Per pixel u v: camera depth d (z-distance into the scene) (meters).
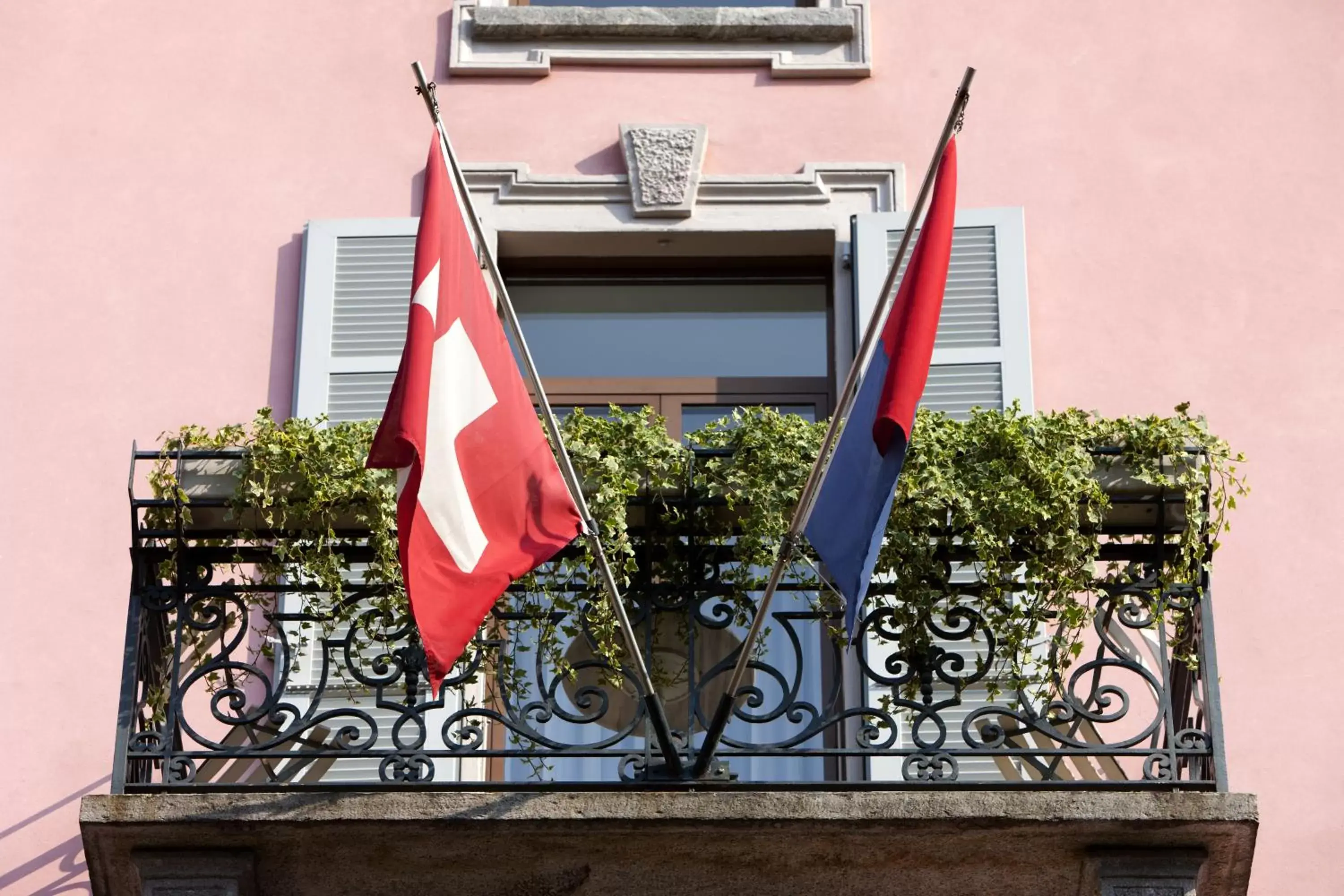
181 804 8.34
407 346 8.19
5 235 10.93
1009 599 9.01
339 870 8.59
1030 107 11.23
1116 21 11.43
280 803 8.34
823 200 10.99
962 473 8.80
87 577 10.17
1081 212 10.97
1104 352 10.65
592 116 11.25
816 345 11.09
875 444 8.16
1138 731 9.56
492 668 9.02
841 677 8.81
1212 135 11.15
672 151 11.05
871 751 8.58
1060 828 8.34
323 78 11.34
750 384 11.00
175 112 11.26
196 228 10.98
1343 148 11.12
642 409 10.33
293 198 11.06
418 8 11.51
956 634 8.75
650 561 8.93
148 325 10.75
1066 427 8.86
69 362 10.64
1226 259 10.85
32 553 10.20
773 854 8.52
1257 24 11.42
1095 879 8.48
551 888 8.67
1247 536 10.20
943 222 8.36
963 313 10.68
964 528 8.79
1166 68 11.33
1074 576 8.75
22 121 11.21
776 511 8.80
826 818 8.31
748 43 11.40
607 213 10.98
